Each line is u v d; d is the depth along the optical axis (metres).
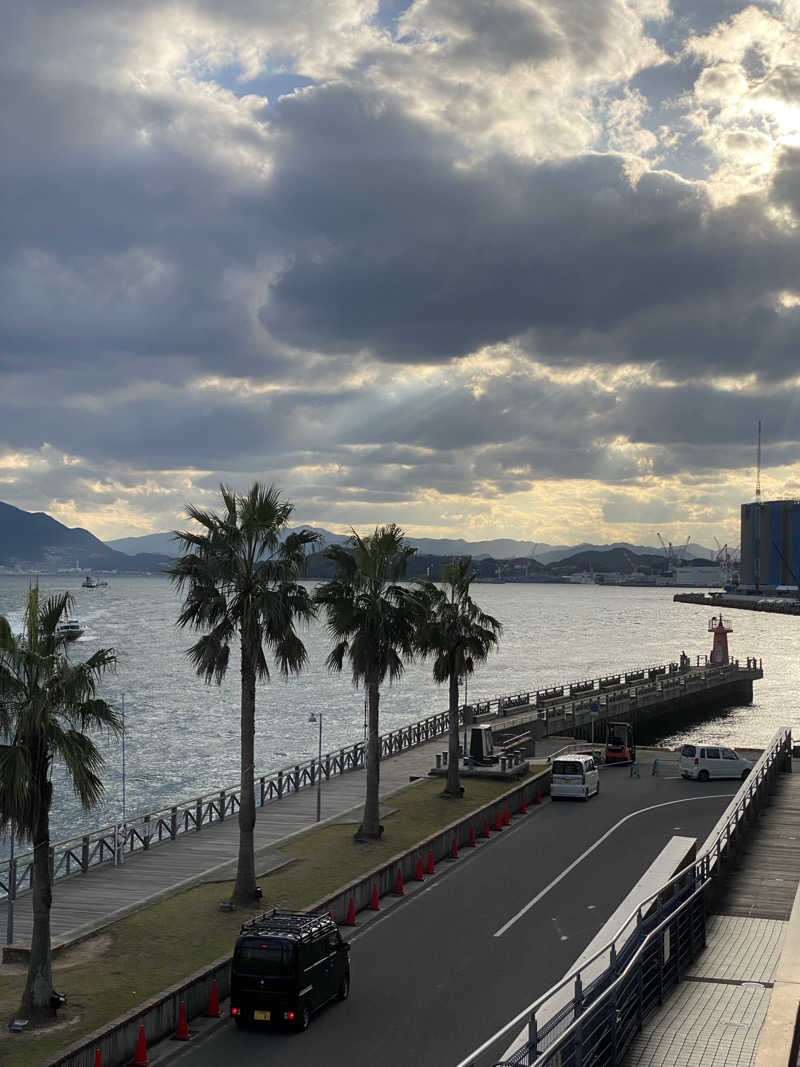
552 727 88.38
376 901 36.81
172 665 162.62
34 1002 25.09
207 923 32.81
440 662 55.34
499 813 51.31
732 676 129.62
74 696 26.16
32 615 26.86
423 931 33.91
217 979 28.05
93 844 55.53
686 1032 21.44
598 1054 19.00
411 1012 26.81
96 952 29.97
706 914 29.83
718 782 64.12
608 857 43.97
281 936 25.89
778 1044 17.45
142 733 97.56
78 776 25.94
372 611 45.19
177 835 46.94
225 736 96.81
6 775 24.78
